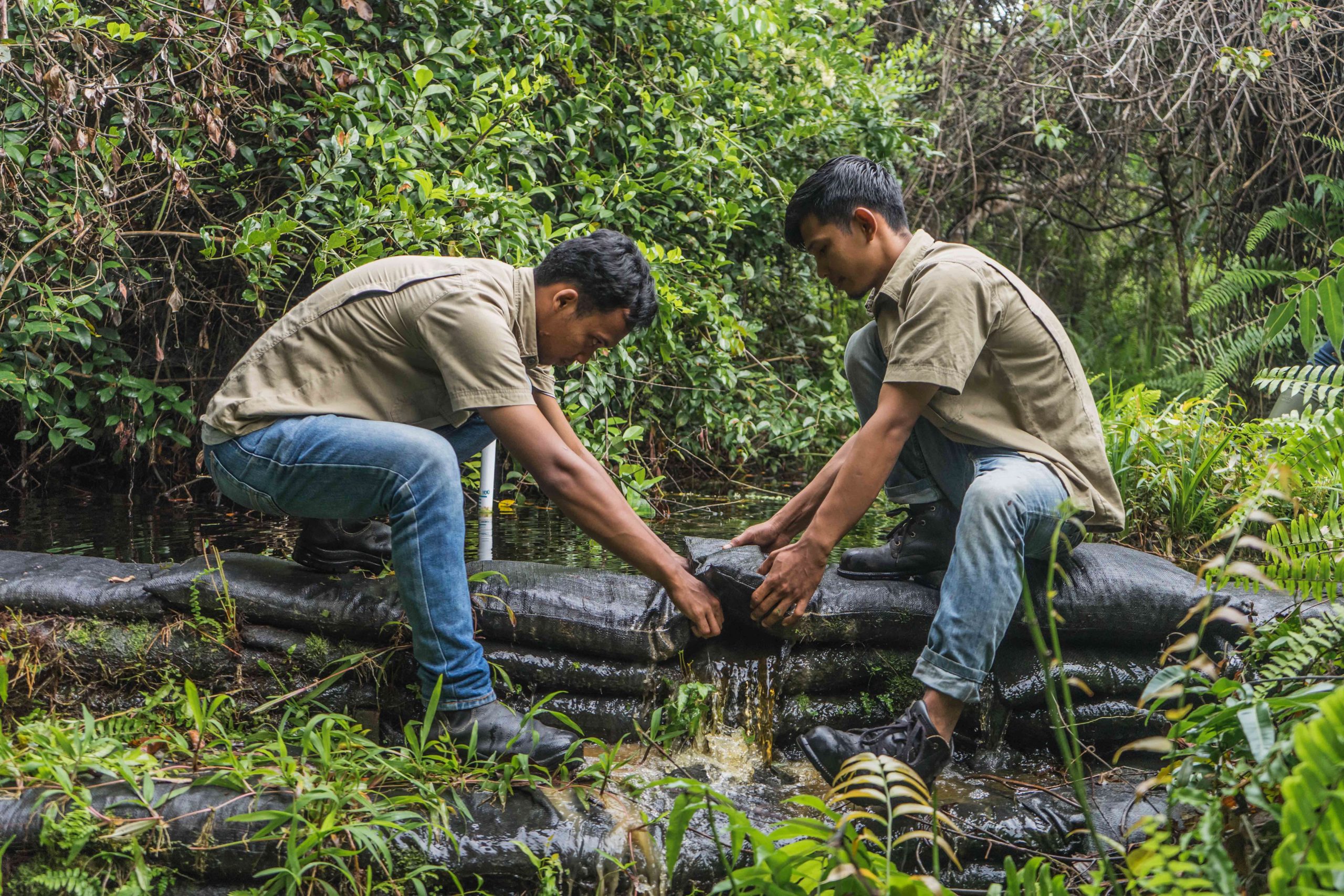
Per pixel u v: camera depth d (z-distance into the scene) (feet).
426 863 5.99
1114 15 19.71
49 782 6.09
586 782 6.82
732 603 7.94
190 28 11.99
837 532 7.29
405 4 12.80
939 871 5.90
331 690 7.47
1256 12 18.30
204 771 6.51
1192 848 5.03
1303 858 4.04
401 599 7.17
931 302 7.22
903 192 20.88
